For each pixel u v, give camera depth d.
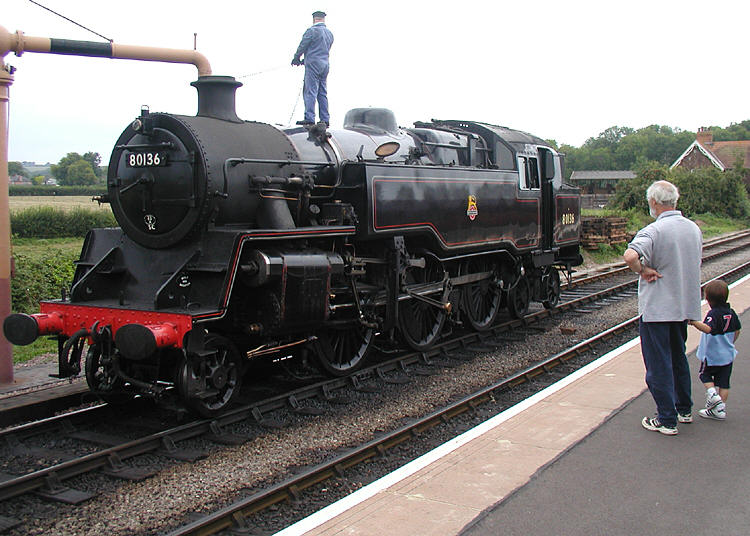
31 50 7.74
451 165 9.98
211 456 5.77
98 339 6.43
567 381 6.69
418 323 9.41
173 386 6.45
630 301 14.29
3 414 6.55
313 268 7.02
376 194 8.05
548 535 3.67
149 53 8.20
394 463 5.58
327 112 9.73
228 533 4.36
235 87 7.35
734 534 3.65
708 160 59.78
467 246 9.86
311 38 9.29
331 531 3.72
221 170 6.62
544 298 12.77
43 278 12.55
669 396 5.09
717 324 5.45
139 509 4.77
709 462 4.62
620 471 4.49
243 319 7.00
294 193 7.43
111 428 6.51
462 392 7.82
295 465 5.61
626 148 113.69
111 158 7.15
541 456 4.77
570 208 13.55
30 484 4.95
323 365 7.89
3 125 7.92
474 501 4.07
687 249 5.04
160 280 6.80
